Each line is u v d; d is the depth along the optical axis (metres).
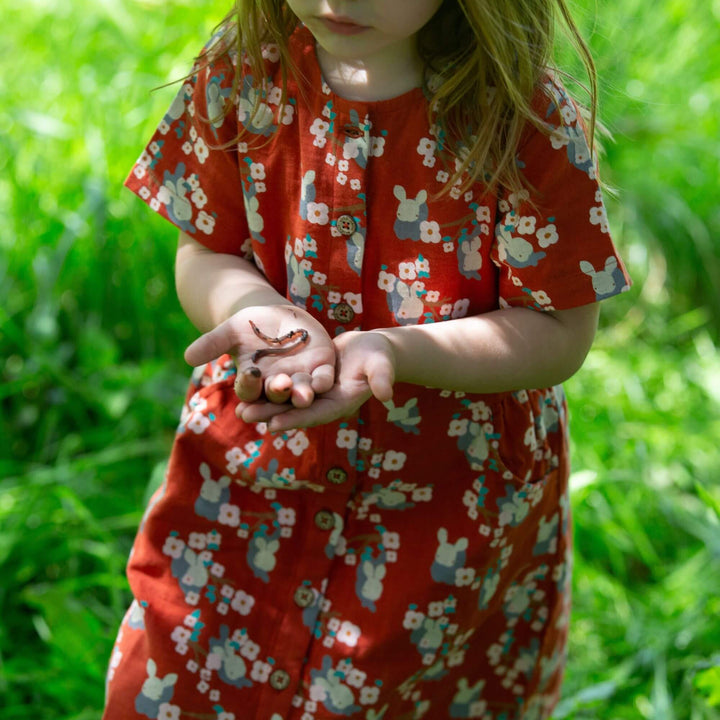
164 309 3.28
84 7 4.24
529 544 1.85
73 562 2.66
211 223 1.74
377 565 1.74
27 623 2.58
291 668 1.76
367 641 1.74
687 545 2.94
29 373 3.05
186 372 3.21
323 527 1.74
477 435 1.71
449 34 1.58
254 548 1.76
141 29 4.18
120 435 2.98
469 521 1.74
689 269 3.97
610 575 2.86
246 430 1.74
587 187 1.58
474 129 1.57
